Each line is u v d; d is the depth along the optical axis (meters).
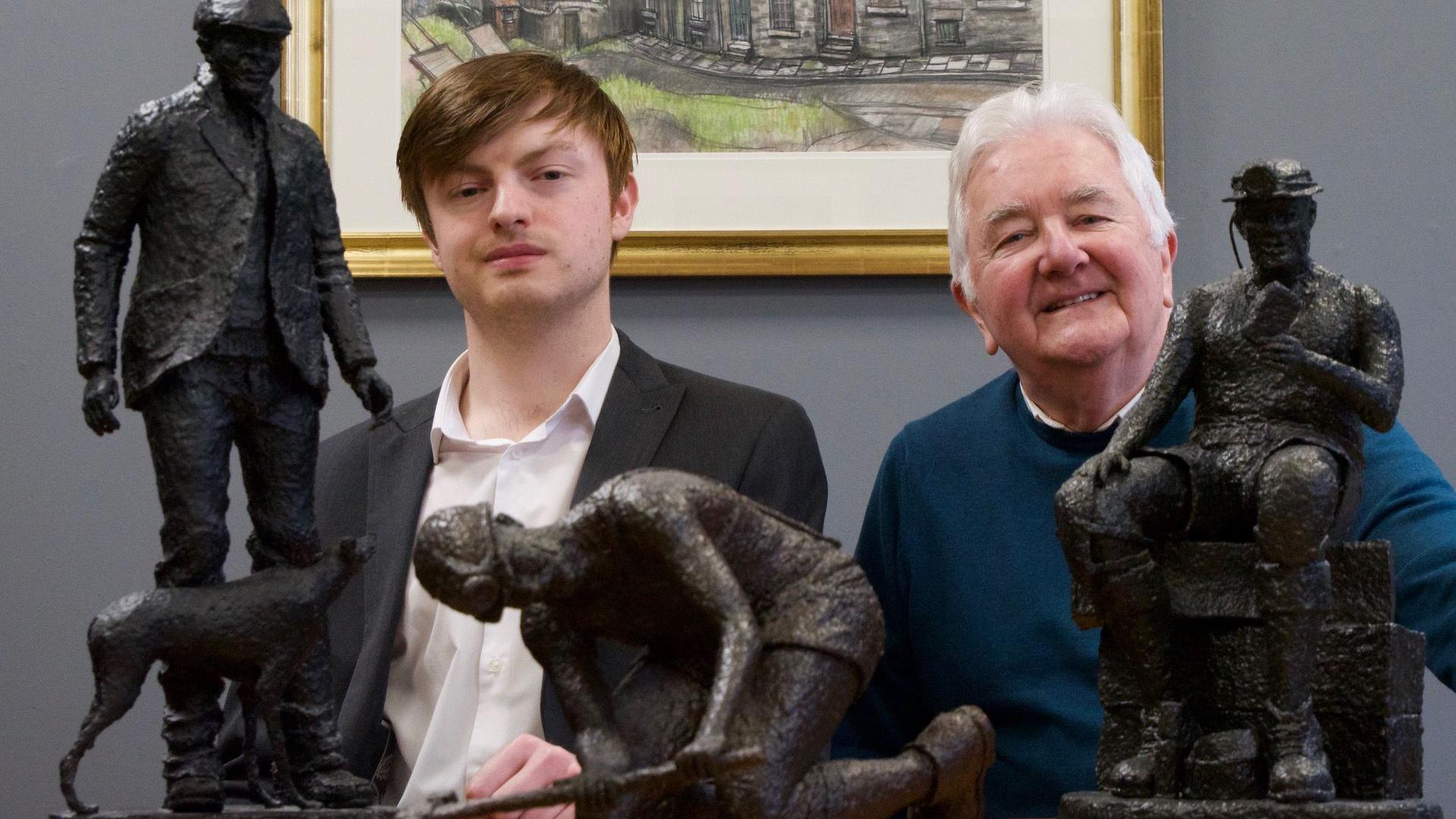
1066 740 1.98
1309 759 1.30
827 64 2.64
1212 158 2.67
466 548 1.09
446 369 2.63
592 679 1.15
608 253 1.99
